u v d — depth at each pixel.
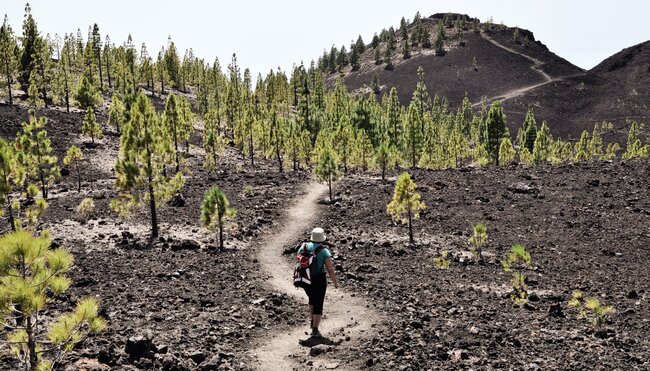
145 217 29.53
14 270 6.12
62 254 6.40
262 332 10.66
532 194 34.69
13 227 20.28
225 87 136.75
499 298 14.57
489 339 10.27
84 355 8.20
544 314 12.64
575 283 16.98
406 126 80.25
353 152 62.00
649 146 84.94
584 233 25.27
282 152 64.44
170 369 7.95
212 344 9.56
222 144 63.44
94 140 61.09
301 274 10.32
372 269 18.56
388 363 8.65
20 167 20.03
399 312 12.34
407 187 24.52
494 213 30.53
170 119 54.06
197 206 33.75
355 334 10.48
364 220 30.50
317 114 102.25
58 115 69.00
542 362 8.94
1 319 5.89
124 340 9.22
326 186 43.69
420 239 25.59
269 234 26.89
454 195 35.88
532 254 21.94
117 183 23.53
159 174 24.27
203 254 20.73
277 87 151.62
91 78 98.62
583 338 10.48
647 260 20.38
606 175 37.81
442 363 8.81
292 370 8.39
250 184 44.19
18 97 79.81
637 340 10.50
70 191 39.09
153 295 13.44
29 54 89.56
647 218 27.03
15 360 7.57
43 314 11.10
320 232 10.49
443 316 12.13
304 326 11.30
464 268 19.41
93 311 6.47
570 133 196.00
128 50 132.12
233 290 14.67
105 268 16.95
